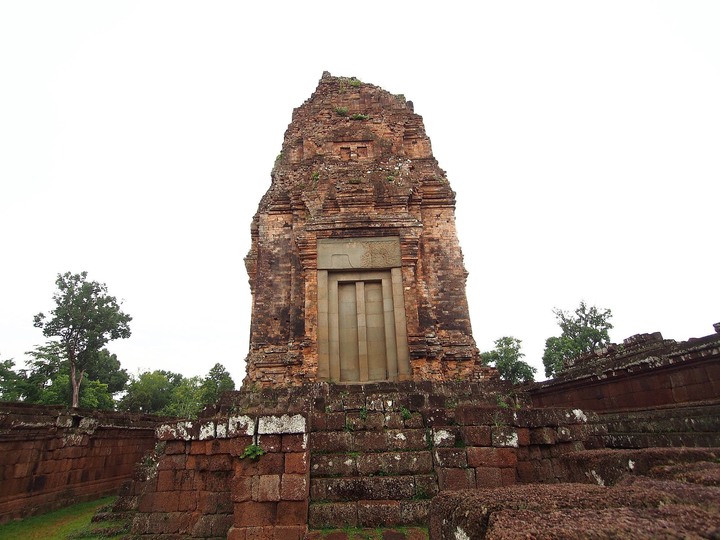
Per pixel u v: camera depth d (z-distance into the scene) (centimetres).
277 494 704
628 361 1101
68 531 1002
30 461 1203
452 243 1652
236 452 731
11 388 4175
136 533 786
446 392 1111
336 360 1416
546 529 254
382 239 1535
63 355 4872
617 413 1043
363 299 1489
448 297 1575
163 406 6981
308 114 1964
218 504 777
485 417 789
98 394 4938
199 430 830
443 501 388
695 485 326
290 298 1574
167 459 832
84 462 1444
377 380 1395
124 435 1688
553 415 825
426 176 1745
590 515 276
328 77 2050
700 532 228
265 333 1545
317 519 729
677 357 938
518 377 4444
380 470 796
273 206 1719
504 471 748
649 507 289
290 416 748
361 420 864
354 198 1591
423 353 1386
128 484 1009
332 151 1809
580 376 1245
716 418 775
